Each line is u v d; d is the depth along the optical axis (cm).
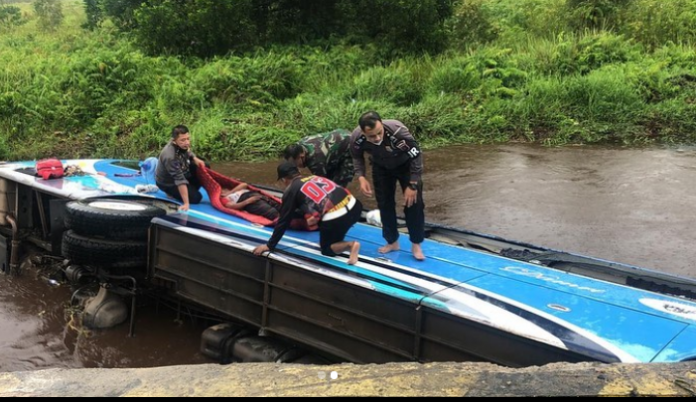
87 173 751
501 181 969
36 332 571
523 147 1234
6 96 1284
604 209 814
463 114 1388
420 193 485
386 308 418
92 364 517
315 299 454
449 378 247
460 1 1886
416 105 1440
